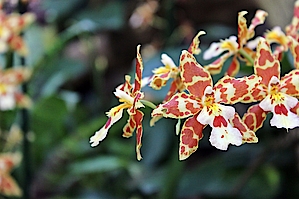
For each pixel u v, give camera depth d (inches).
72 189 29.5
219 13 37.8
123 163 27.9
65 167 29.3
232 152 27.6
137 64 15.6
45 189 28.9
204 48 26.0
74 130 30.3
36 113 28.2
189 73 15.7
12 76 25.6
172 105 15.5
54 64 32.6
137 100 15.3
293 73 15.7
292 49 16.5
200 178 26.3
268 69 15.7
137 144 15.5
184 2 36.0
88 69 41.7
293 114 15.3
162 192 24.5
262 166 26.5
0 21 25.5
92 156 31.3
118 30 42.8
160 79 16.4
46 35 40.2
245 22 17.1
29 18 25.8
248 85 15.5
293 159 27.6
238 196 25.9
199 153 34.7
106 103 36.4
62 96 27.8
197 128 15.6
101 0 41.6
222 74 23.3
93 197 28.5
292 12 25.3
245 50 18.1
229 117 15.4
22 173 26.8
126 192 29.1
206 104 15.6
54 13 38.8
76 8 41.8
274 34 18.0
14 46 25.6
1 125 29.6
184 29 35.2
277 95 15.6
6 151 29.2
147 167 29.5
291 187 28.0
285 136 24.6
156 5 37.0
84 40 38.0
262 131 27.8
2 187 25.3
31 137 25.8
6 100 25.3
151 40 42.6
